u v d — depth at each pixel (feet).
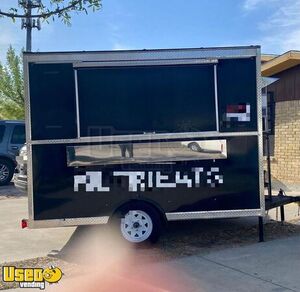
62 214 20.36
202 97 20.62
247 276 17.01
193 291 15.58
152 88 20.44
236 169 20.92
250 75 20.74
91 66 20.08
